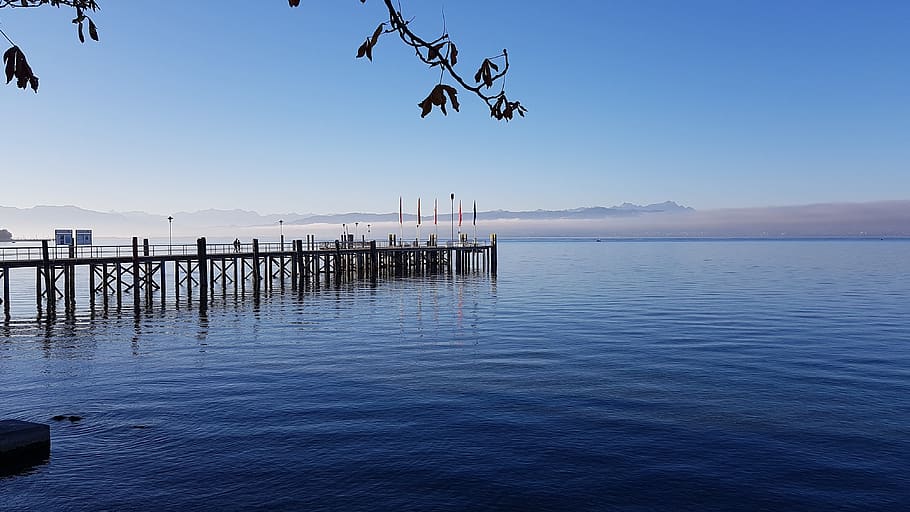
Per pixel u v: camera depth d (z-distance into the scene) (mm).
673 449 15453
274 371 24062
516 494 13039
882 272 86688
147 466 14578
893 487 13203
